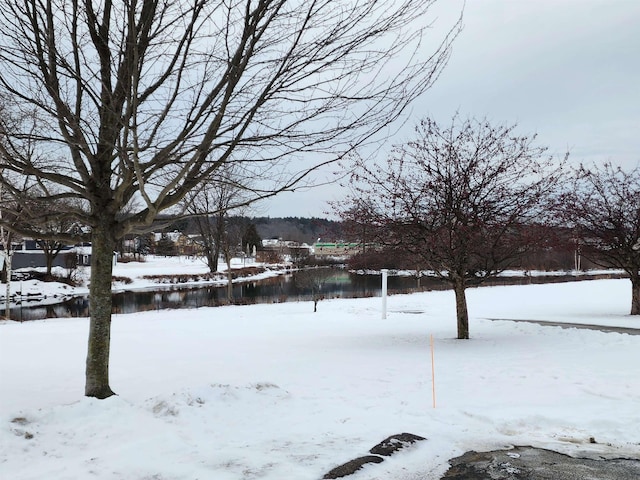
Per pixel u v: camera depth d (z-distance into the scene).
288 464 4.54
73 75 5.50
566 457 4.93
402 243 13.61
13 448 4.57
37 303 37.59
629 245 18.81
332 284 46.81
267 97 5.73
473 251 13.24
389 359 10.59
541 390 7.52
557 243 14.59
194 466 4.41
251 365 10.18
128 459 4.45
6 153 5.45
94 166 6.21
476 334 14.59
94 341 6.38
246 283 53.41
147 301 36.12
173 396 6.17
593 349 11.14
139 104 5.91
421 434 5.46
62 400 7.37
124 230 6.46
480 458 4.89
